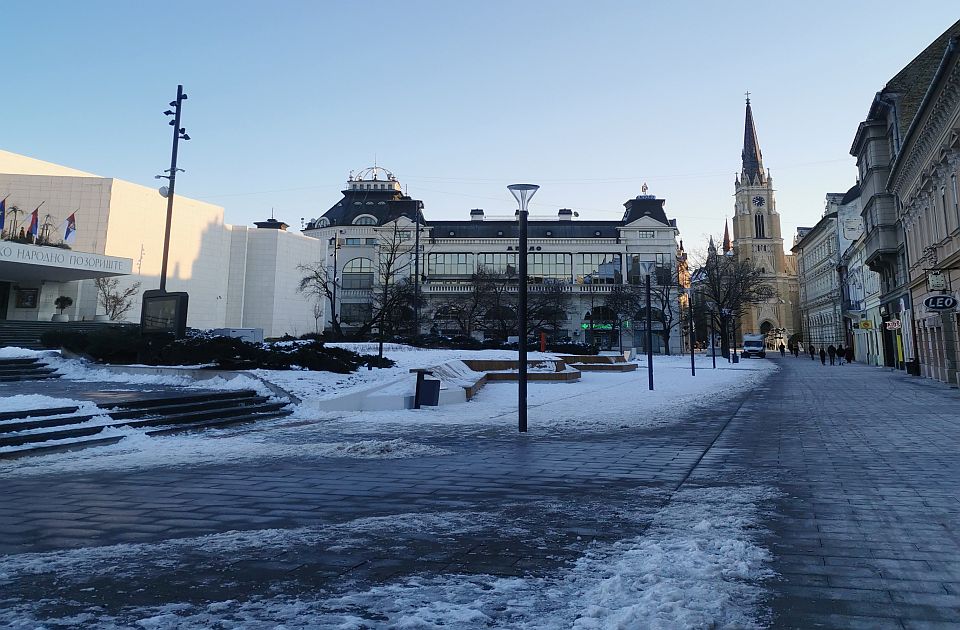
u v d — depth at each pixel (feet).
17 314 156.15
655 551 15.30
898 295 114.42
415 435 39.01
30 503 20.76
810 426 43.09
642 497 21.90
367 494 22.39
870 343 166.71
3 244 126.11
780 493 22.39
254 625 10.82
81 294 167.63
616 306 210.18
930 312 87.66
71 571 13.88
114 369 62.95
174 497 21.77
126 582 13.16
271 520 18.67
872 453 31.50
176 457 30.40
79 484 23.95
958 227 68.44
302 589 12.74
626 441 36.40
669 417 48.93
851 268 191.42
